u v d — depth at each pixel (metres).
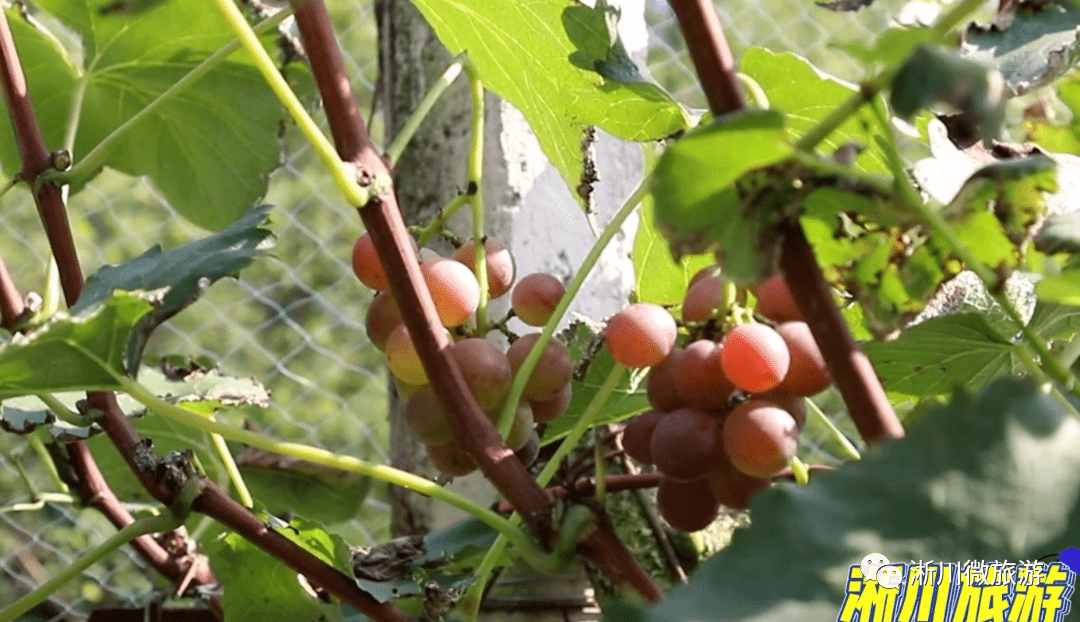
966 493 0.70
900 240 0.77
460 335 0.86
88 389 0.83
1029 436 0.71
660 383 0.84
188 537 1.09
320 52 0.81
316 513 1.18
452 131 1.13
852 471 0.71
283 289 2.60
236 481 0.95
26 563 2.01
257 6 1.07
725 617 0.69
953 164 0.86
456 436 0.81
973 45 0.84
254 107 1.13
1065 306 0.90
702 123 0.88
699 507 0.84
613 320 0.83
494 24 0.90
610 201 1.14
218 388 0.92
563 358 0.85
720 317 0.83
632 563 0.80
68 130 1.06
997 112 0.69
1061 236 0.76
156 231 2.76
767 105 0.84
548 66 0.90
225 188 1.16
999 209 0.76
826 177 0.73
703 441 0.82
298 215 2.61
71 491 1.04
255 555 0.93
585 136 0.92
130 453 0.88
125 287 0.86
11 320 0.93
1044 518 0.70
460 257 0.88
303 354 2.54
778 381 0.80
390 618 0.88
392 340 0.83
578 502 0.82
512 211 1.12
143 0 0.67
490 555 0.85
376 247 0.81
